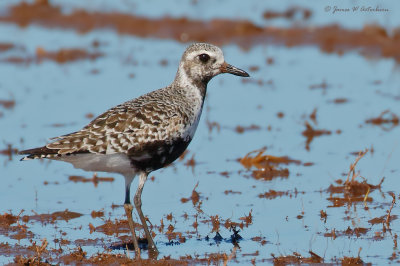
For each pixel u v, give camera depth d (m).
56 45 25.53
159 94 12.24
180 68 12.59
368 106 19.28
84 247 11.95
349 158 16.02
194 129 12.32
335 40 24.59
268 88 21.09
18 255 11.46
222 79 22.48
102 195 14.54
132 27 27.11
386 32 24.67
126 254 11.62
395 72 21.98
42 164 16.47
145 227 11.88
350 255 11.21
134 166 11.73
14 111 19.50
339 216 12.93
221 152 16.78
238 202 13.84
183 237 12.25
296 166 15.70
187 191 14.55
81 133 11.43
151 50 25.02
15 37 26.47
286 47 24.58
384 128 17.92
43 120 18.75
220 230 12.55
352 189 14.12
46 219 13.20
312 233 12.20
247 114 19.14
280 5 28.36
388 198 13.71
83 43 25.75
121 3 29.66
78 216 13.37
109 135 11.38
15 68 23.38
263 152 16.23
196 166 16.03
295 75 22.03
